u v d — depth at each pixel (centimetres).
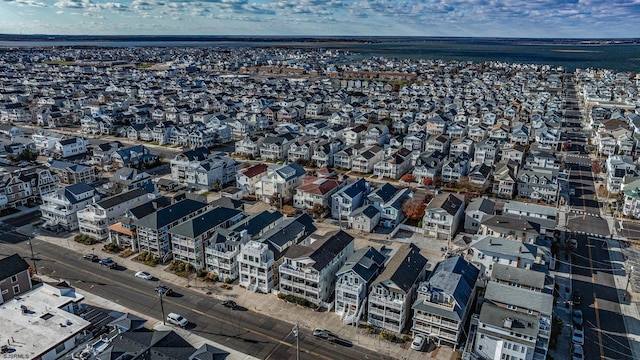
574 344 6162
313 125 17862
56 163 12862
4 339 5850
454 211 9462
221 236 7988
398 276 6600
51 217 9981
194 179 12300
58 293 6969
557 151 16250
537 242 8275
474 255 7844
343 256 7888
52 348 5731
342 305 6938
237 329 6594
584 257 8712
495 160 14600
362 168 13725
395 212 9975
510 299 6197
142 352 5281
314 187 10862
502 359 5725
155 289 7575
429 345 6272
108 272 8075
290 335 6469
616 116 19462
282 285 7350
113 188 11412
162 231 8462
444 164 12794
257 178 12038
